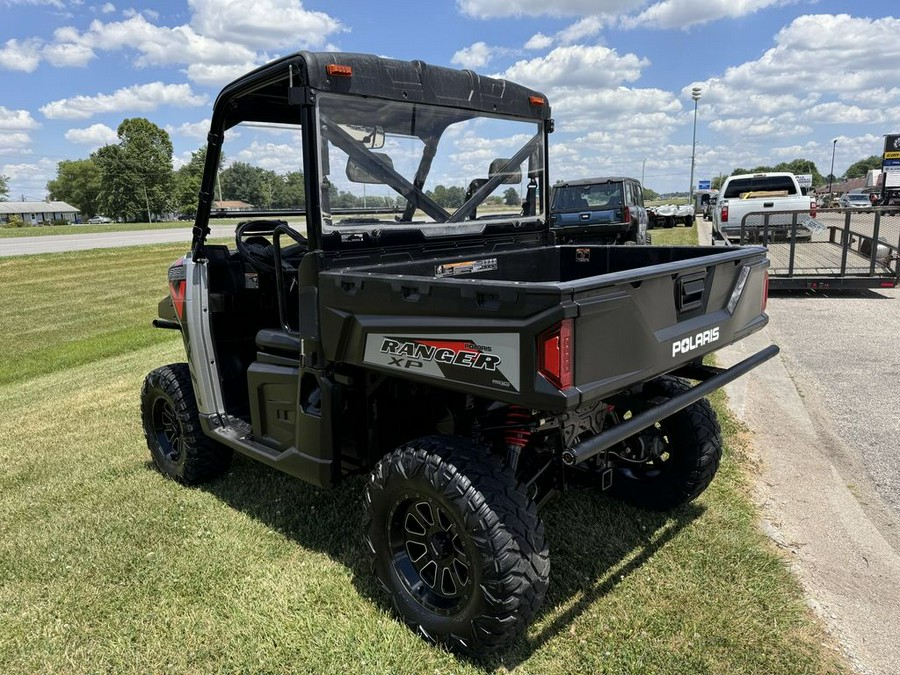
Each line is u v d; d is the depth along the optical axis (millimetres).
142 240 29016
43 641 2477
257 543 3094
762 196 13773
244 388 3756
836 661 2213
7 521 3473
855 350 6234
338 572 2828
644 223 14656
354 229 2695
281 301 3002
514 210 3480
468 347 2096
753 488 3508
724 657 2229
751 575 2688
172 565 2936
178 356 7707
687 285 2402
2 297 13359
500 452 2615
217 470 3785
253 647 2377
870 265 8766
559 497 3379
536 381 1918
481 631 2164
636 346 2150
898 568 2773
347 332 2521
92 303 12586
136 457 4344
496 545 2096
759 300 3018
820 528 3102
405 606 2436
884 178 35781
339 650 2332
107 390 6270
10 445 4773
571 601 2555
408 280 2238
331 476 2699
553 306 1851
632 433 2217
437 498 2227
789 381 5355
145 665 2326
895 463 3828
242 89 2832
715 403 4777
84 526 3344
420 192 2967
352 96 2621
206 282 3428
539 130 3523
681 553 2846
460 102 3043
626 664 2211
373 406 2707
